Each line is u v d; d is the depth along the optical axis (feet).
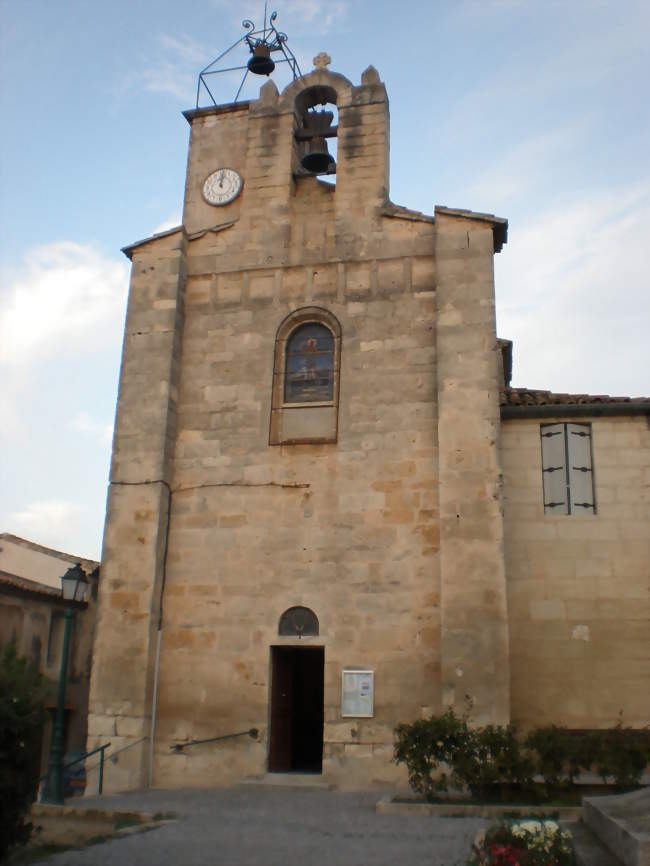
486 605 55.01
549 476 60.95
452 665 54.34
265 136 70.74
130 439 63.52
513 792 47.03
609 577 58.34
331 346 64.85
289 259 67.00
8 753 32.32
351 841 37.70
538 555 59.26
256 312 66.23
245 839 38.34
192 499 62.64
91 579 96.27
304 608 58.80
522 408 61.62
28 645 86.63
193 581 60.80
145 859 34.71
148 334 66.13
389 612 57.41
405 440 60.59
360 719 55.83
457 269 62.69
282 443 62.39
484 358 60.08
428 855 34.76
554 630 57.72
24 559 98.12
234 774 56.65
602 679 56.59
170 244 68.28
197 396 65.16
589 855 30.55
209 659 59.06
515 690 56.80
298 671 67.92
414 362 62.23
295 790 53.98
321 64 72.74
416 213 65.57
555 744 46.52
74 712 92.12
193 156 74.28
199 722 58.03
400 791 51.52
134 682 58.18
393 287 64.39
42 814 44.88
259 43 77.71
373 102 69.31
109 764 56.95
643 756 46.26
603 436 61.26
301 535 60.18
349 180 67.82
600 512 59.67
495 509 56.70
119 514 61.87
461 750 47.11
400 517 59.06
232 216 71.61
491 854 31.60
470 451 58.18
